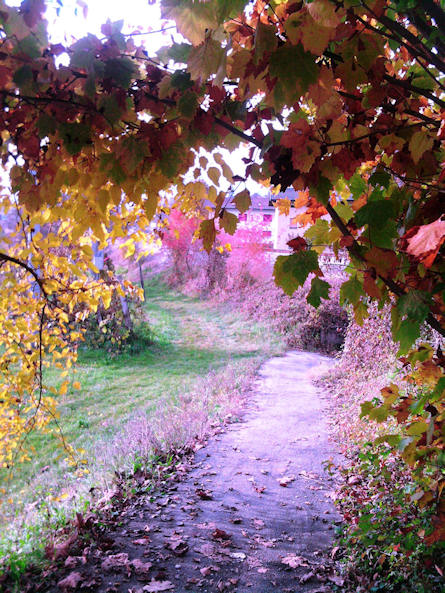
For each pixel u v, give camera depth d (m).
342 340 17.83
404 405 1.77
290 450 6.47
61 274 3.65
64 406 10.22
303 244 1.37
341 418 7.56
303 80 1.07
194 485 5.14
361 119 1.33
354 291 1.49
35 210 1.58
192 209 2.71
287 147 1.22
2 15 1.22
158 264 31.28
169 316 22.50
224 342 18.12
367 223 1.32
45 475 6.62
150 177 1.49
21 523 4.38
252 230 23.50
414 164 1.39
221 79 1.15
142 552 3.57
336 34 1.09
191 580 3.21
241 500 4.76
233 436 7.11
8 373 3.70
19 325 3.38
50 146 1.48
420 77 1.43
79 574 3.16
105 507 4.38
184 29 1.05
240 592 3.09
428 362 1.68
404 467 3.69
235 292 23.91
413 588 2.57
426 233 0.96
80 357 14.47
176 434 6.80
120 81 1.27
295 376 12.48
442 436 1.65
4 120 1.41
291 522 4.27
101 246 2.76
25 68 1.28
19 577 3.15
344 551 3.58
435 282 1.31
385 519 3.17
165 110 1.38
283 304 20.34
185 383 11.98
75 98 1.35
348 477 5.00
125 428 8.26
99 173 1.48
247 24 1.31
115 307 15.51
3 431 3.82
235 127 1.41
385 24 1.13
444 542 2.00
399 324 1.43
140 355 15.35
